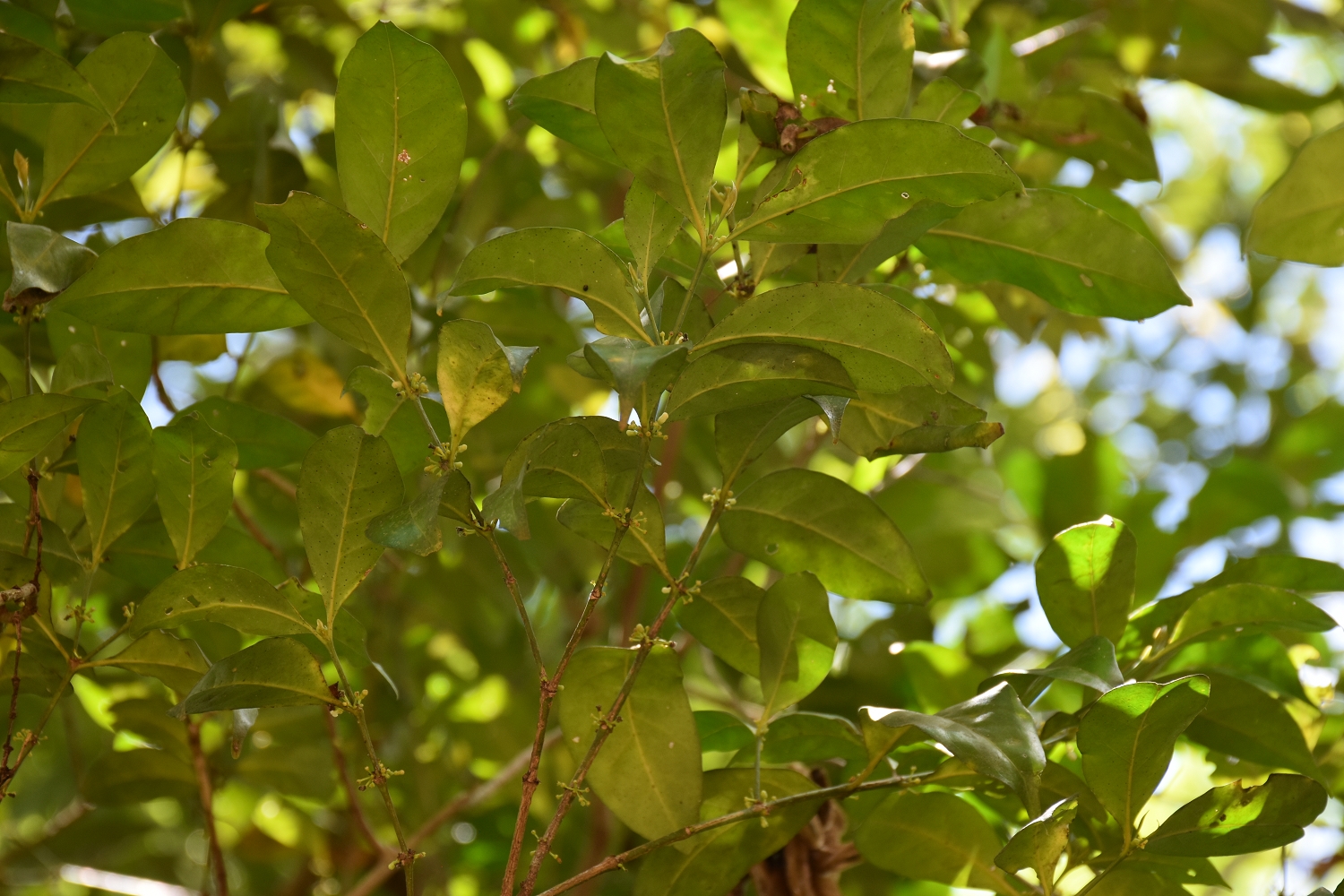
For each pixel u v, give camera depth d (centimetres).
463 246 170
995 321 165
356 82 130
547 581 215
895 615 179
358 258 127
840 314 128
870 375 129
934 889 158
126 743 166
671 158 129
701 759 135
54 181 138
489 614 200
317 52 194
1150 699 128
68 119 137
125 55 136
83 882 181
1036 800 125
